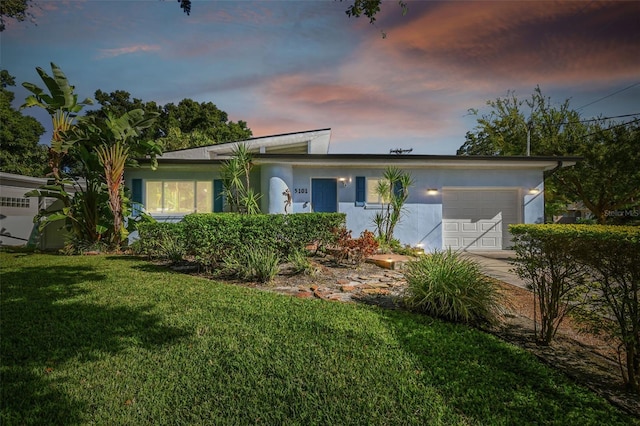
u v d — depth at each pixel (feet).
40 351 10.09
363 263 24.64
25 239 44.37
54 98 30.55
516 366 9.23
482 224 37.42
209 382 8.26
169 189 37.86
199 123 95.50
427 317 13.35
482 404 7.43
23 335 11.36
